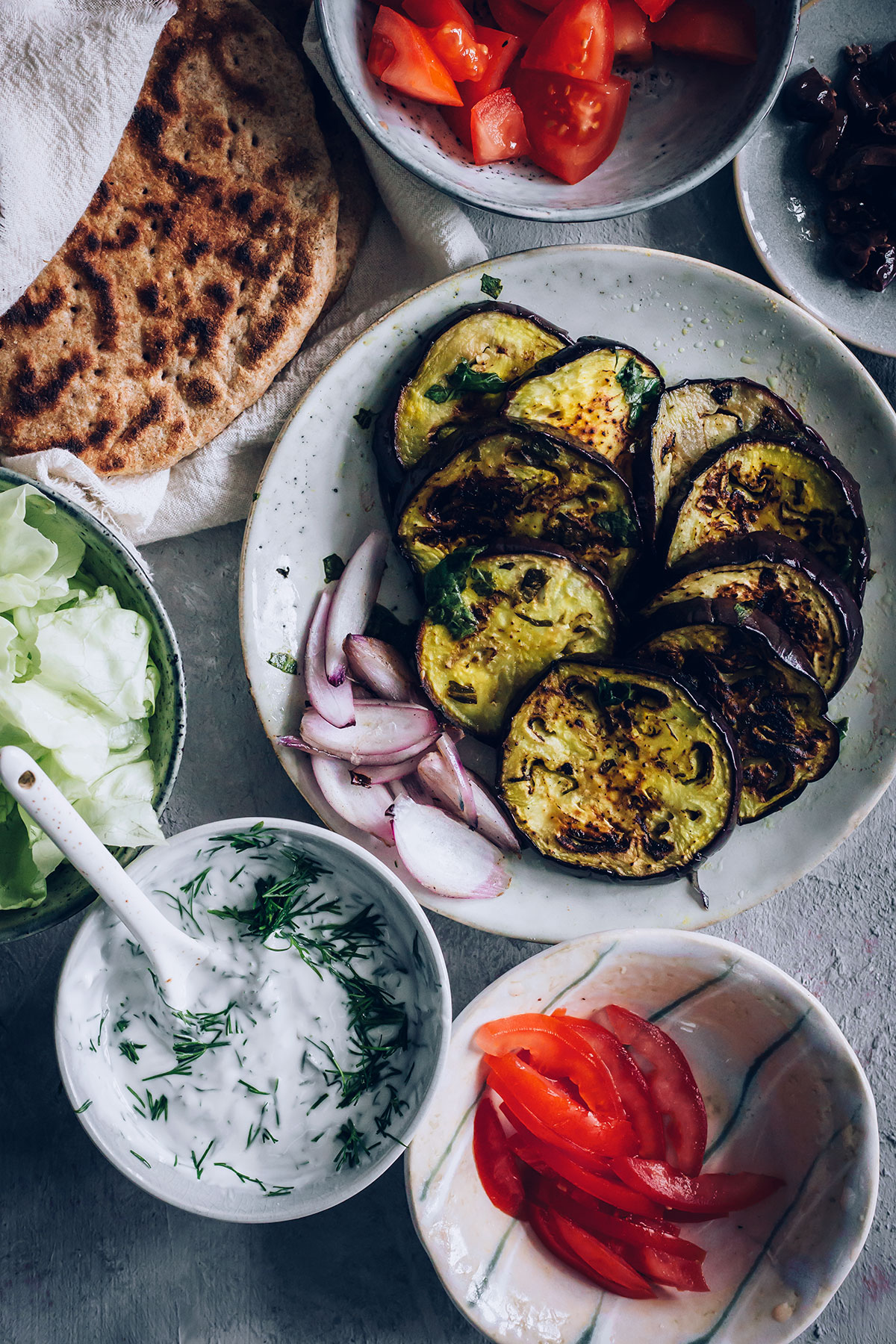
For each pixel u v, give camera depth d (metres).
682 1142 0.70
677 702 0.67
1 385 0.68
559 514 0.68
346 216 0.71
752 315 0.71
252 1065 0.67
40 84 0.65
